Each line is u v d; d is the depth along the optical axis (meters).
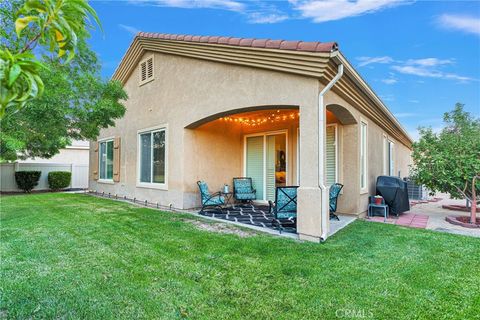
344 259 3.95
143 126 9.91
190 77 7.86
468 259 4.00
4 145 4.63
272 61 5.52
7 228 5.62
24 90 1.07
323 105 5.02
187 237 5.02
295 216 5.56
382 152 10.25
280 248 4.41
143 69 10.00
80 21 1.31
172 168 8.50
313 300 2.82
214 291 3.00
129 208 8.36
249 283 3.20
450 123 10.20
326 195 4.93
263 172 9.40
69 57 1.33
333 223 6.34
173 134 8.49
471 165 6.63
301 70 5.07
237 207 8.66
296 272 3.49
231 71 6.57
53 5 1.20
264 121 9.37
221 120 9.23
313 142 4.97
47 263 3.71
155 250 4.29
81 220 6.46
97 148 13.07
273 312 2.61
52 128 5.72
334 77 5.13
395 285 3.16
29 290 2.94
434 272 3.53
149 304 2.72
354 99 6.57
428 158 7.47
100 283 3.15
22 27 1.21
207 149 8.77
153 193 9.23
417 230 5.83
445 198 13.38
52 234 5.17
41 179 16.14
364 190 7.86
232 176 9.56
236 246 4.50
